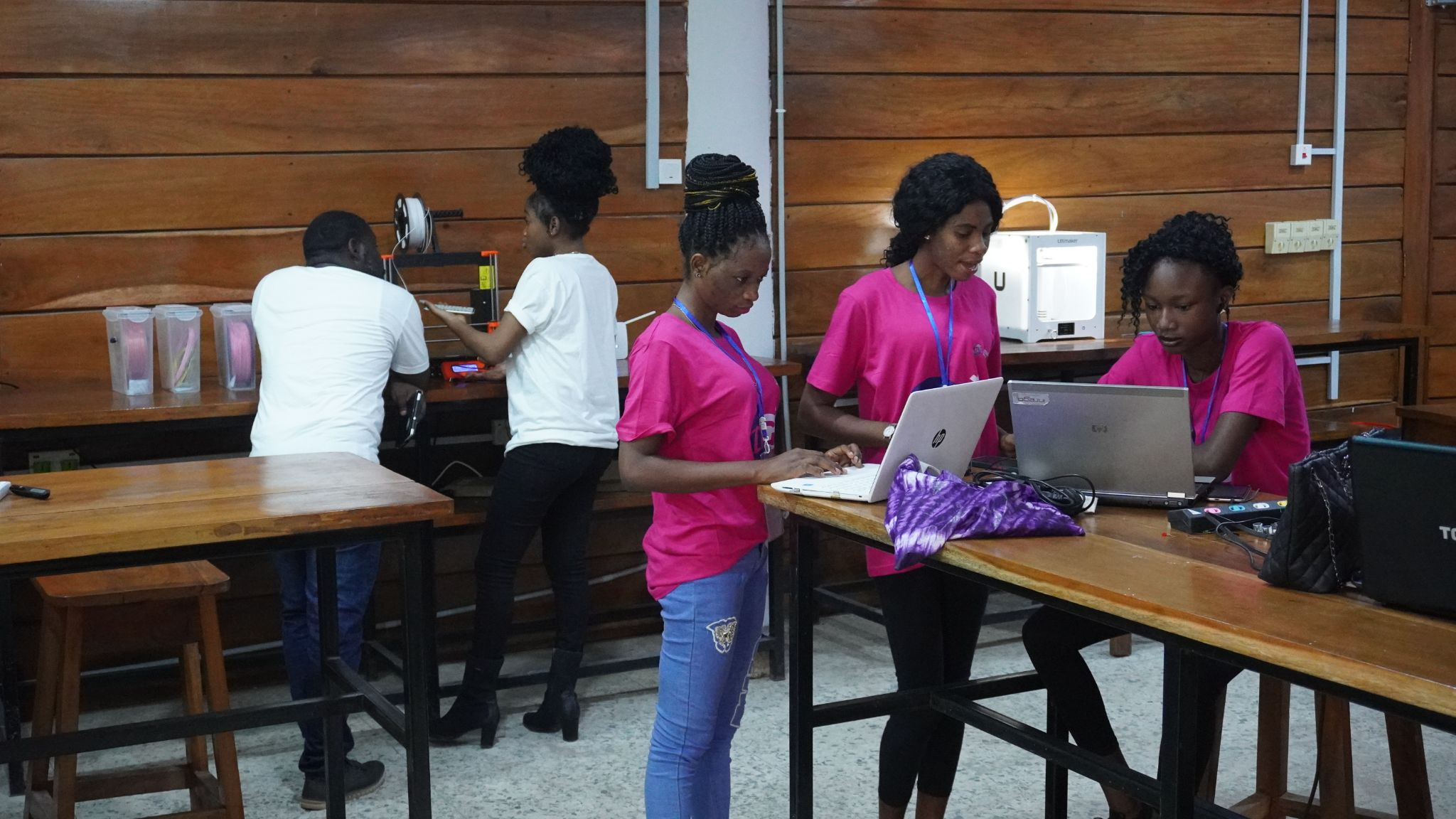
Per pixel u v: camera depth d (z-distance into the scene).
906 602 2.49
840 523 2.18
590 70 4.29
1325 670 1.49
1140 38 5.02
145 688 3.95
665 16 4.36
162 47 3.83
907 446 2.20
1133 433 2.27
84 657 3.87
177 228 3.90
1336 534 1.74
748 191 2.21
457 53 4.13
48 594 2.70
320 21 3.98
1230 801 3.14
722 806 2.40
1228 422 2.41
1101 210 5.05
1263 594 1.75
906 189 2.56
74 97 3.76
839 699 3.85
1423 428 3.91
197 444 4.04
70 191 3.79
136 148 3.84
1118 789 2.00
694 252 2.21
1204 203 5.21
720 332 2.35
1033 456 2.37
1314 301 5.48
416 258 3.73
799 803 2.49
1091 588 1.79
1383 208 5.55
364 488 2.44
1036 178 4.93
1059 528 2.09
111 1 3.77
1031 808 3.12
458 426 4.32
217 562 4.01
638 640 4.50
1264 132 5.28
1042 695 3.91
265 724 2.47
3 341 3.76
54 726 2.86
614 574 4.53
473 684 3.50
